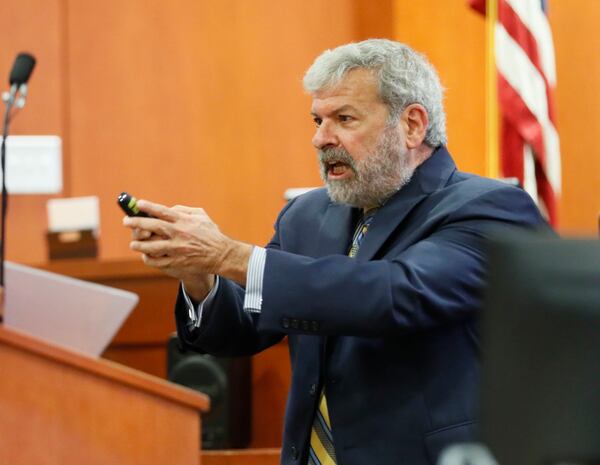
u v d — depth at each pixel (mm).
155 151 15570
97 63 15625
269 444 10180
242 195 15523
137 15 15664
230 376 9719
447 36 15203
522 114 12805
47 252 12234
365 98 6906
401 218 6887
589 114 14586
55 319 6621
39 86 15531
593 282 3318
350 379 6699
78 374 5410
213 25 15594
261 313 6367
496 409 3385
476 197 6836
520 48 12875
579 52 14625
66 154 15547
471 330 6664
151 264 6438
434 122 7129
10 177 15234
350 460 6609
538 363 3338
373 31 15469
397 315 6316
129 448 5445
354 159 6887
